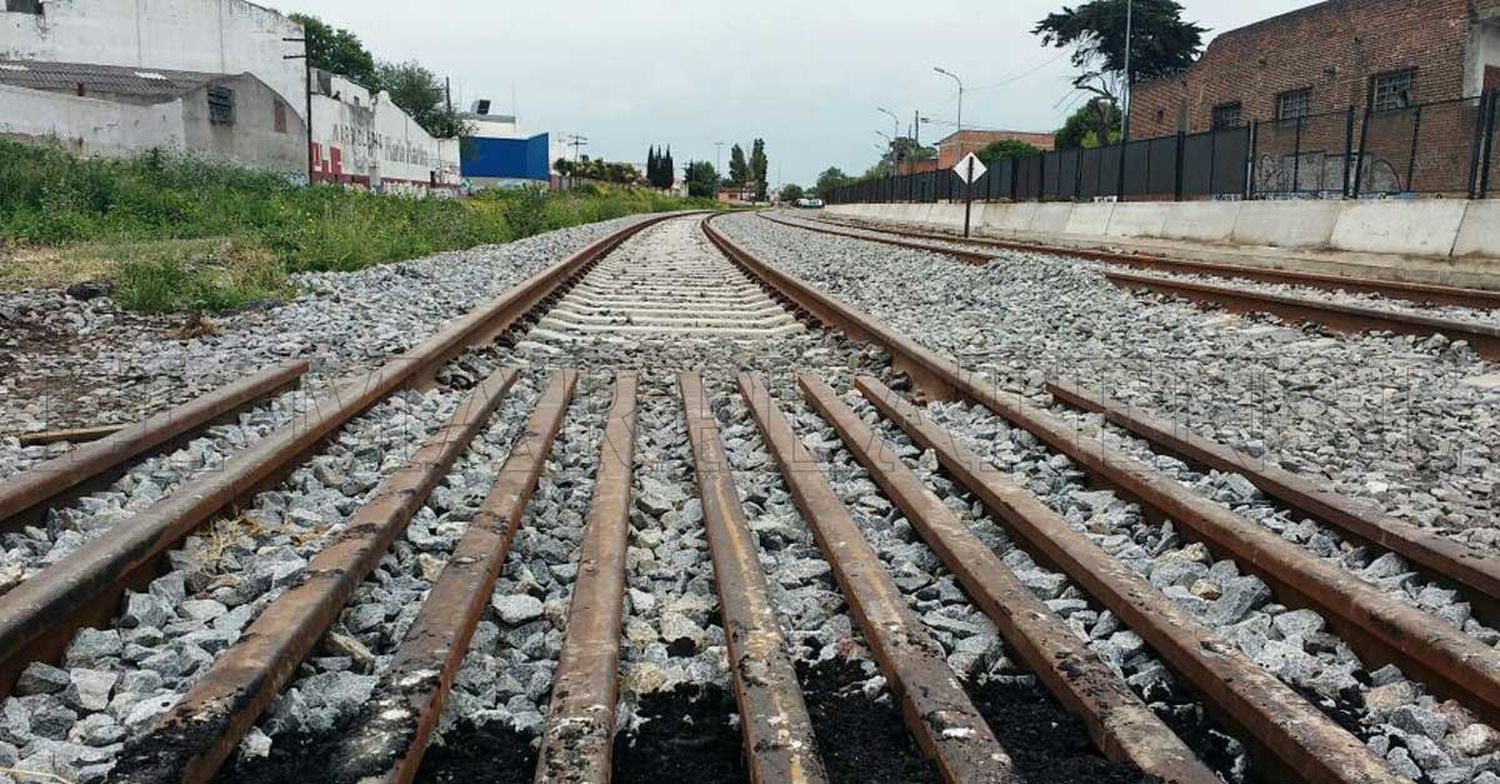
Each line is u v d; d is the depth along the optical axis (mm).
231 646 2668
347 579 3195
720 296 13234
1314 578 3232
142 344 8148
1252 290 11820
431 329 9031
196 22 46562
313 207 21688
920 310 11336
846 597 3422
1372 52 30797
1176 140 27000
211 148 38219
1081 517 4402
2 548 3717
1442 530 4145
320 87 53188
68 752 2332
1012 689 2887
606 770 2227
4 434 5422
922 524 4043
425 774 2438
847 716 2707
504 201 34562
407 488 4168
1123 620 3180
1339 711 2754
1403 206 17078
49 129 32875
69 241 15523
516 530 4035
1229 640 3131
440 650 2744
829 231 33344
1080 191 32750
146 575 3428
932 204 47719
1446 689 2746
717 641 3209
